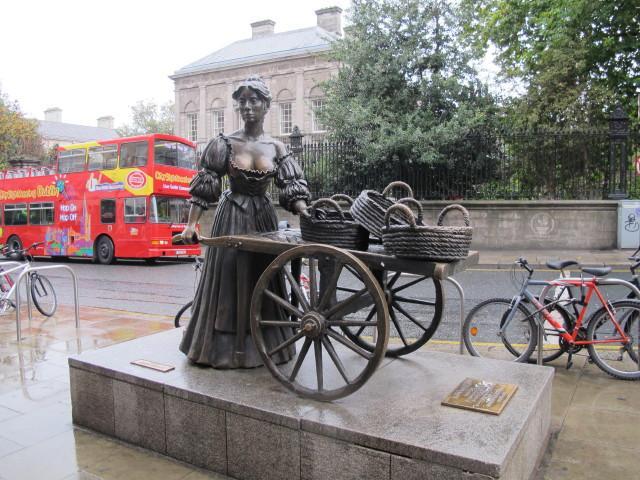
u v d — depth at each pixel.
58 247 19.92
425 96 17.56
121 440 3.80
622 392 4.66
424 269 3.01
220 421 3.28
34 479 3.28
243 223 3.95
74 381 4.06
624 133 15.30
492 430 2.79
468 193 16.88
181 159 18.05
